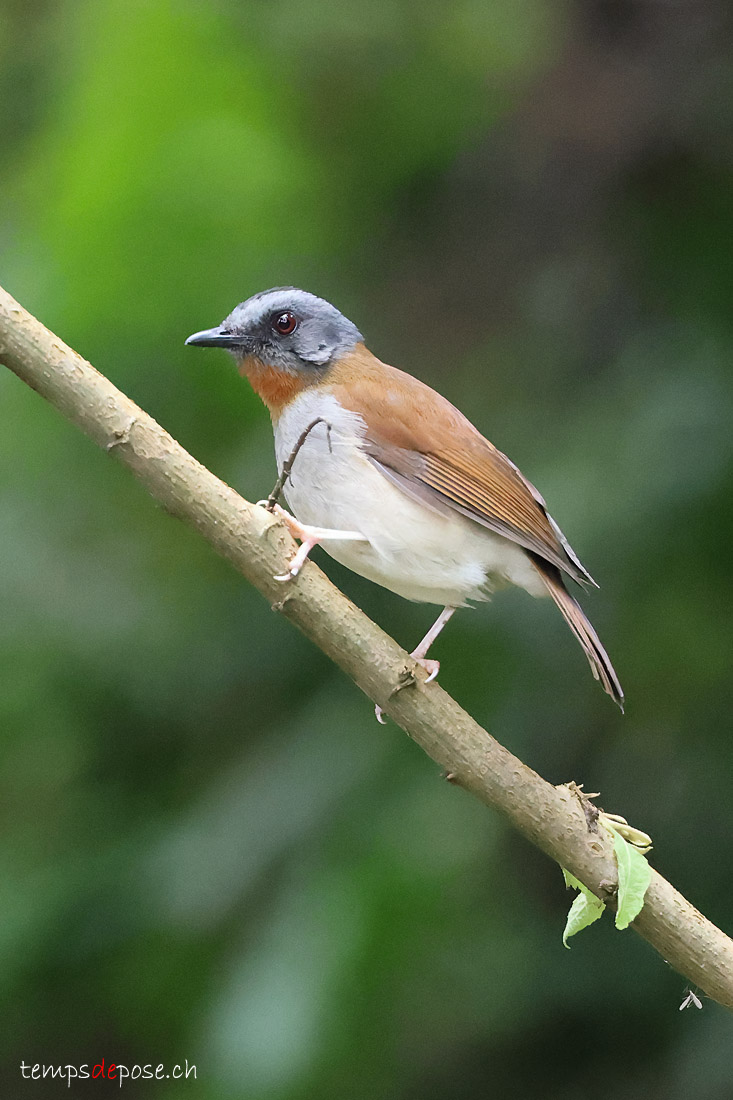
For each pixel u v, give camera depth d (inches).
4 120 523.5
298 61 484.7
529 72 487.8
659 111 466.3
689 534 400.8
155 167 444.5
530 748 412.5
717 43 465.1
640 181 468.1
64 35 513.7
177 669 430.6
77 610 433.1
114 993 402.3
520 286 485.4
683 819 410.9
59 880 408.8
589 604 415.5
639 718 420.5
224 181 445.7
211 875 387.2
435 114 492.4
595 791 415.5
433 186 500.1
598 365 454.6
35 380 247.1
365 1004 370.0
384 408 328.2
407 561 326.0
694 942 248.1
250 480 427.5
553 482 413.1
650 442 411.2
